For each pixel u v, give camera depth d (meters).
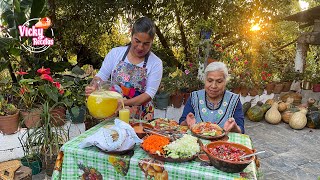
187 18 6.86
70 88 3.37
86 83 3.56
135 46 2.30
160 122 2.20
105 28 6.40
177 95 4.51
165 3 6.16
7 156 3.04
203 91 2.48
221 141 1.78
